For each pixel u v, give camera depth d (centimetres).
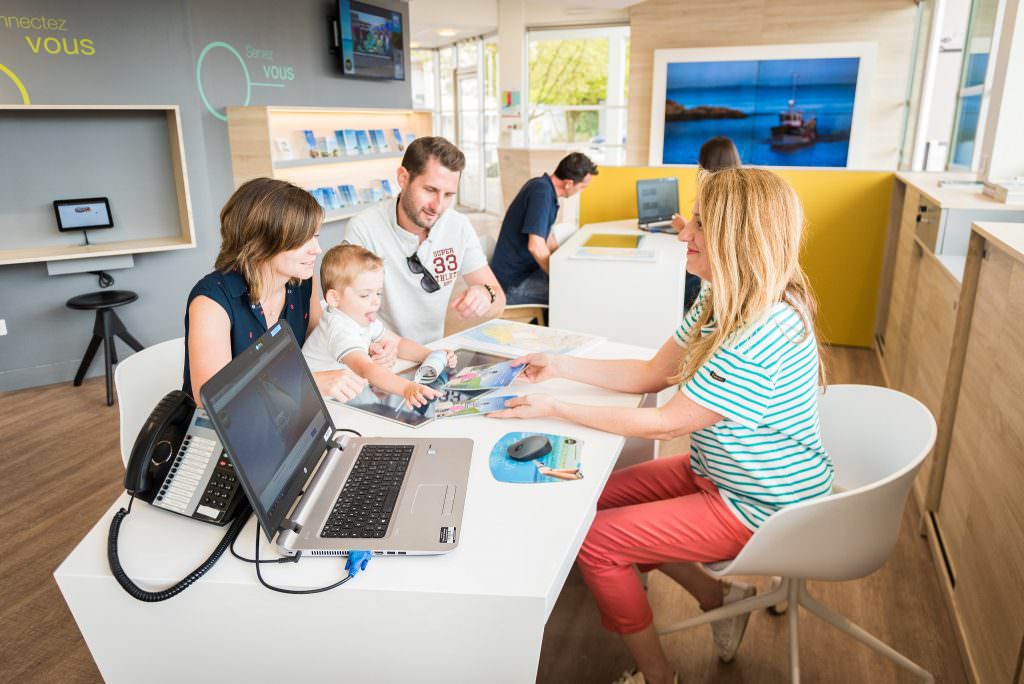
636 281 315
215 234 450
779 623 192
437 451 135
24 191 373
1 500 265
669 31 796
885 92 737
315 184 562
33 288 380
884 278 419
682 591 207
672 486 167
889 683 170
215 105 457
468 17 877
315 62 558
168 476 119
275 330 126
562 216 686
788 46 753
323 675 110
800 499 140
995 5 384
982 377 185
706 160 340
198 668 113
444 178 202
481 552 108
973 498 183
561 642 185
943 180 349
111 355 377
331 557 108
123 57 391
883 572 213
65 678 176
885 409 154
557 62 909
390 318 230
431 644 104
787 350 133
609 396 168
